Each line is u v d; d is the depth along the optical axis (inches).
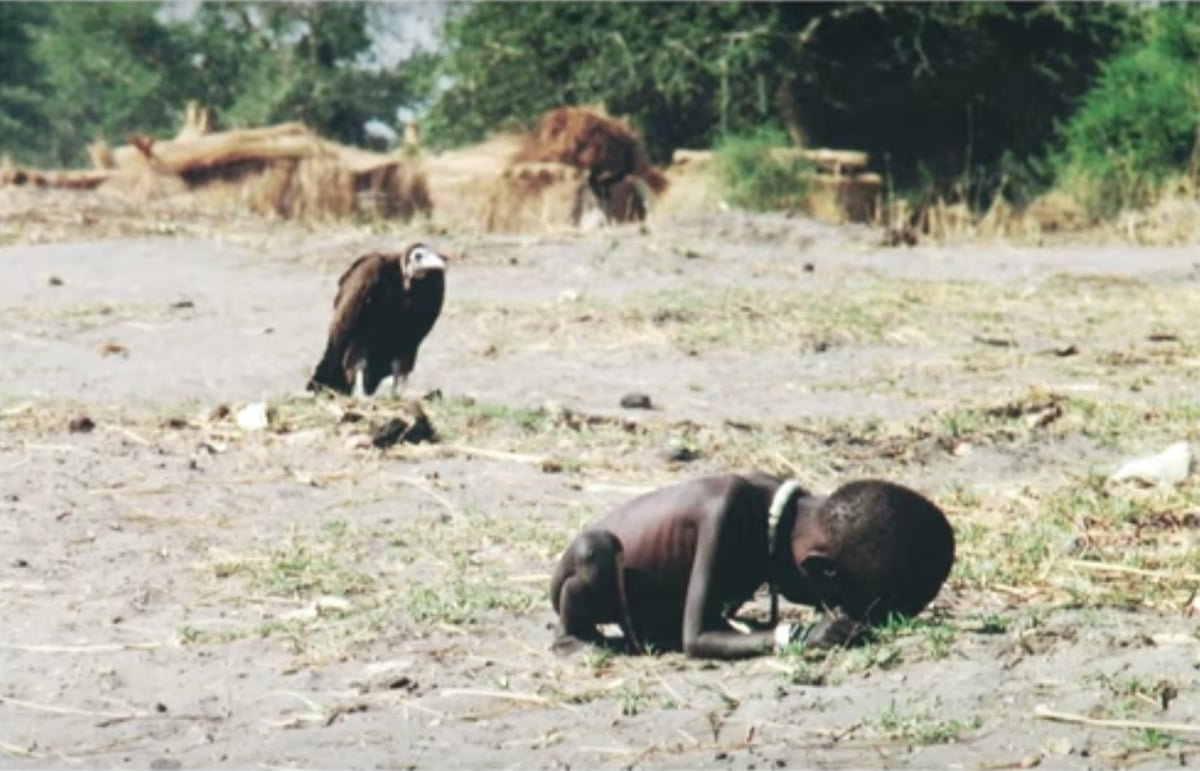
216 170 2753.4
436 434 1118.4
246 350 1499.8
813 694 621.3
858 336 1549.0
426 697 649.6
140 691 669.9
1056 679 625.3
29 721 641.0
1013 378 1384.1
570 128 2871.6
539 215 2721.5
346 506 953.5
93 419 1160.8
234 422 1139.9
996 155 4013.3
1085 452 1123.3
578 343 1517.0
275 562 836.0
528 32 4237.2
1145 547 836.0
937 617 698.2
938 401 1290.6
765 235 2217.0
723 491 660.7
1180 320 1644.9
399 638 719.7
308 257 2036.2
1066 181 2753.4
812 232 2247.8
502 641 711.7
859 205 3065.9
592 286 1835.6
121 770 590.6
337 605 762.2
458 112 4404.5
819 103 4050.2
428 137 4419.3
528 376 1389.0
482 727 618.2
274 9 6181.1
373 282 1149.1
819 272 1935.3
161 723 635.5
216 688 669.9
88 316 1647.4
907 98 4015.8
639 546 671.1
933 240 2348.7
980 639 670.5
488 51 4296.3
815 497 665.0
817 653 652.7
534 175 2746.1
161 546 868.0
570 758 583.8
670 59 4010.8
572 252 2039.9
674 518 665.6
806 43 3924.7
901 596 652.7
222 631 737.0
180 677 683.4
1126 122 2903.5
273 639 724.7
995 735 582.6
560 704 633.6
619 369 1422.2
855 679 632.4
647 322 1588.3
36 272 1913.1
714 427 1169.4
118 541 878.4
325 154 2805.1
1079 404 1250.6
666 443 1109.1
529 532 890.1
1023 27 3919.8
